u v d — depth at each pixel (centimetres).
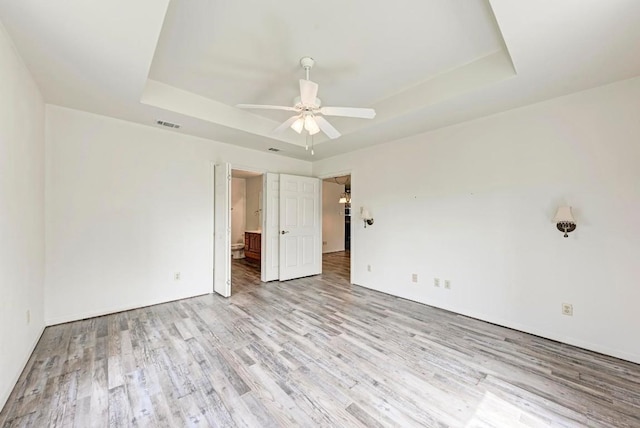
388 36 213
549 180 265
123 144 329
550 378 201
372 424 157
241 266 618
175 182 372
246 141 412
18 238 201
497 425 157
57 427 152
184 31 205
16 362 192
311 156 512
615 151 232
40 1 146
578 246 250
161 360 221
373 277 434
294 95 316
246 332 274
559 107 259
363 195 451
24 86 211
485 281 308
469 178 322
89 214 307
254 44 222
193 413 164
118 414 162
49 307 282
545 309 267
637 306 223
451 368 213
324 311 337
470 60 245
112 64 209
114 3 148
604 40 176
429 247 361
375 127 346
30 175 230
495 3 151
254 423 157
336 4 179
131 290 335
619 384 194
